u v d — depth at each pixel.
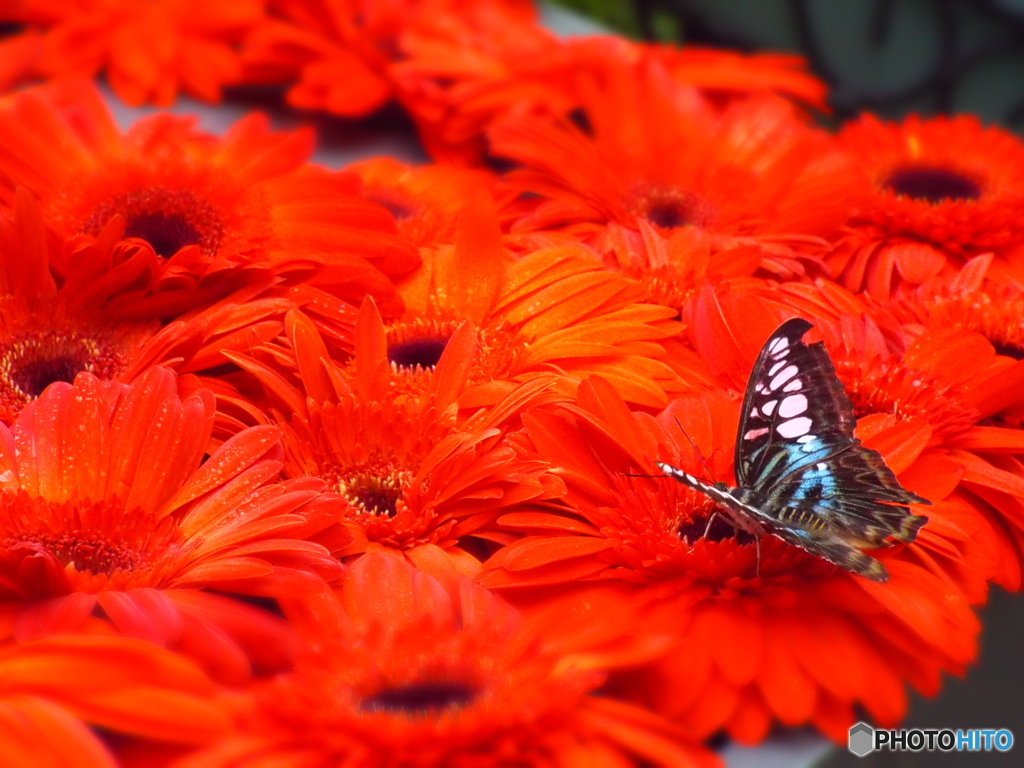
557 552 0.52
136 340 0.59
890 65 1.08
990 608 0.58
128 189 0.63
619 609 0.51
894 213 0.67
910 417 0.57
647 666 0.50
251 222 0.62
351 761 0.46
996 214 0.66
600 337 0.59
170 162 0.63
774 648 0.51
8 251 0.58
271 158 0.65
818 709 0.50
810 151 0.71
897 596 0.51
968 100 1.11
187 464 0.53
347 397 0.55
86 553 0.51
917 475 0.55
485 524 0.54
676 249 0.64
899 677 0.51
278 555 0.50
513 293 0.61
